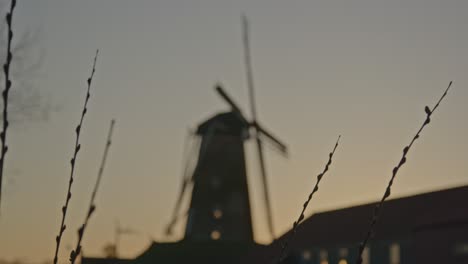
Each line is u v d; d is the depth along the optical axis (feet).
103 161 9.73
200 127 182.29
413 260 103.45
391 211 118.62
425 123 9.92
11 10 8.66
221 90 176.35
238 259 155.74
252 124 176.24
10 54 8.66
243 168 180.75
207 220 175.63
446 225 97.81
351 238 116.47
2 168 8.49
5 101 8.49
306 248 127.13
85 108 9.67
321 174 11.15
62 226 9.26
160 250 167.84
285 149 175.01
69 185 9.38
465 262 92.89
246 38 177.68
